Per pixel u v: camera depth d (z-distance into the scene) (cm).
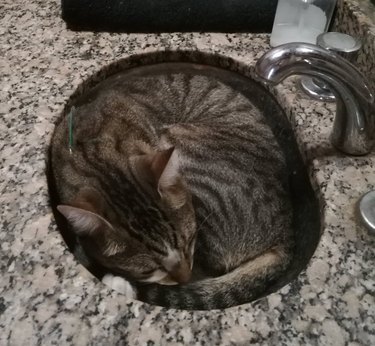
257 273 81
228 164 97
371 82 83
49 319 58
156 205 82
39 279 61
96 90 95
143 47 96
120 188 82
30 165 75
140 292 82
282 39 95
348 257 64
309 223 79
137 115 100
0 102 84
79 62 92
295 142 86
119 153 90
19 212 69
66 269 62
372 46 84
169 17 97
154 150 94
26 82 88
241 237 90
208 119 104
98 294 60
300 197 85
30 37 96
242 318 58
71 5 94
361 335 57
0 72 89
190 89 103
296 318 58
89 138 91
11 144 77
